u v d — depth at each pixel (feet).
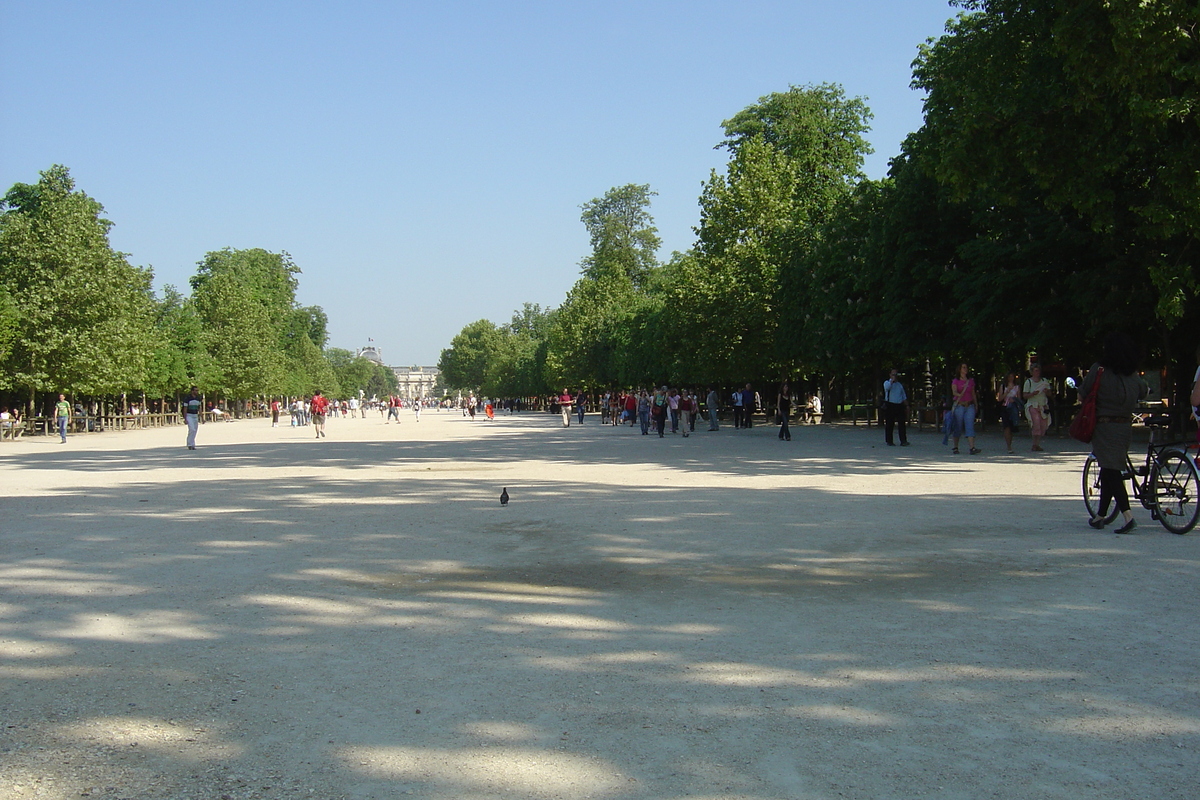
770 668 18.10
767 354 155.94
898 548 31.09
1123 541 31.94
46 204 171.94
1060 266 79.97
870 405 138.21
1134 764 13.52
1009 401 74.90
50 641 20.59
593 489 52.03
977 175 62.85
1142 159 62.69
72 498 50.75
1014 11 61.72
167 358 227.81
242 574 28.09
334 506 45.50
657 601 23.97
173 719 15.60
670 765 13.60
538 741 14.52
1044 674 17.54
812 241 144.25
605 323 283.38
